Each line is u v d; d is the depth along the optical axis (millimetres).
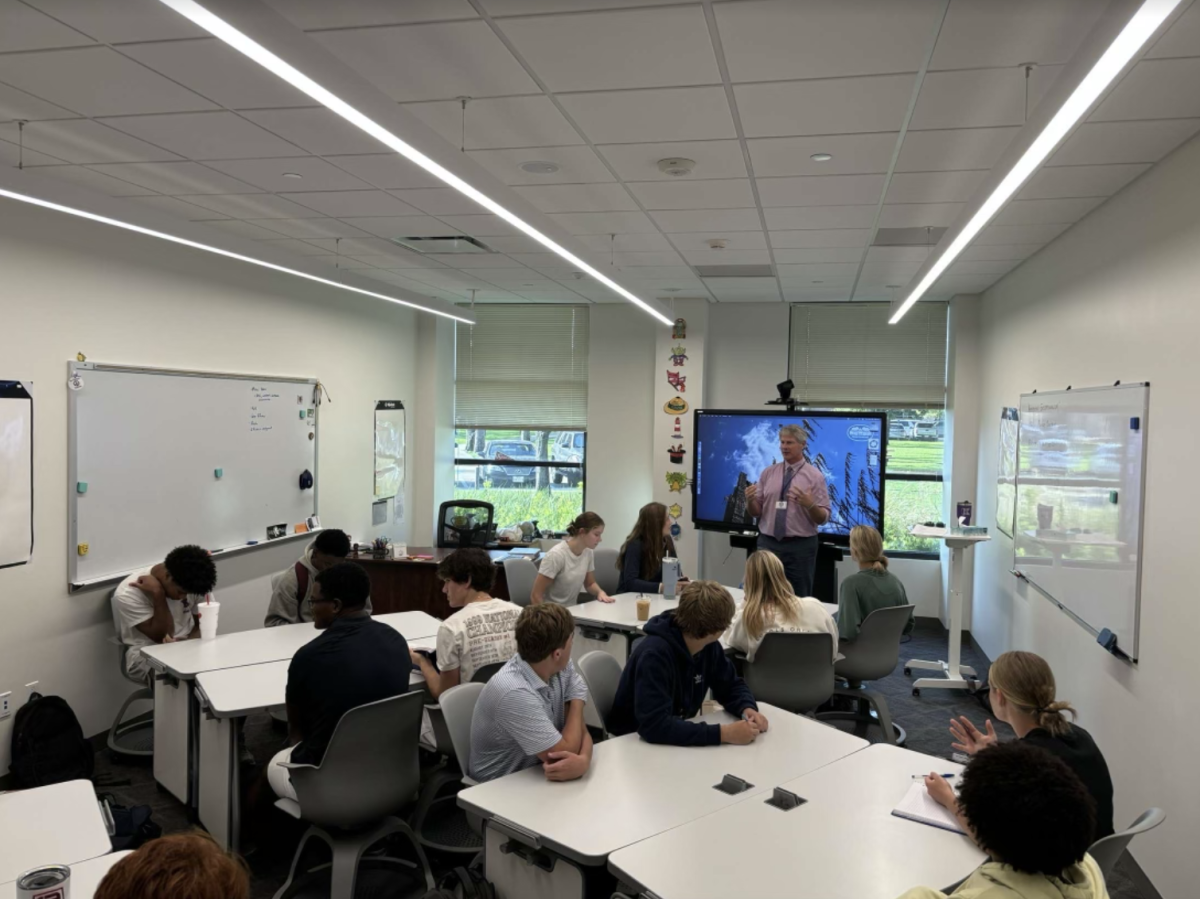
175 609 4410
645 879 1827
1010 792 1557
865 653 4430
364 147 3445
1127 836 1979
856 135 3209
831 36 2381
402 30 2393
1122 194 3697
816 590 7047
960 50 2453
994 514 6309
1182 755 2906
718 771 2432
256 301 5781
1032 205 4008
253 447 5754
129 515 4684
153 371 4832
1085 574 3984
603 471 8352
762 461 7332
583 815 2135
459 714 2787
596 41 2443
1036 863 1538
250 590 5793
